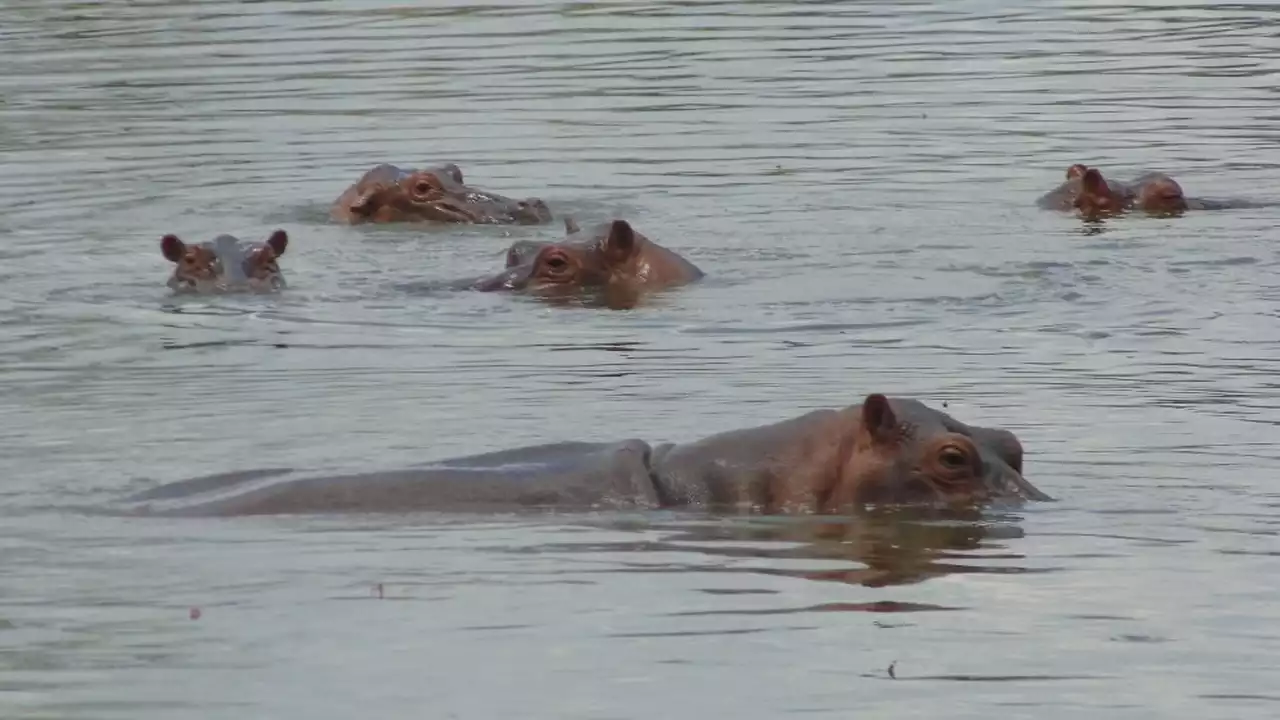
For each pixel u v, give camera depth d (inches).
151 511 1305.4
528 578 1170.6
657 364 1749.5
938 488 1300.4
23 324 1931.6
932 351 1774.1
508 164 2780.5
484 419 1549.0
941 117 3029.0
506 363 1763.0
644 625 1096.2
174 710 986.1
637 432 1498.5
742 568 1189.7
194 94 3240.7
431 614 1114.1
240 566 1190.3
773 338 1846.7
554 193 2623.0
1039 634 1082.1
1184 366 1696.6
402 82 3341.5
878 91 3225.9
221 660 1048.8
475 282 2135.8
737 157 2792.8
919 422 1325.0
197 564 1195.9
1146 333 1827.0
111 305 2022.6
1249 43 3597.4
